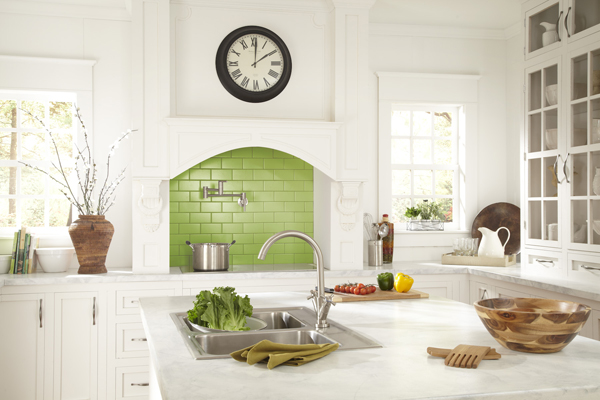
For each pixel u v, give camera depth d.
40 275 3.88
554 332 1.60
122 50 4.47
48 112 4.54
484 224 5.03
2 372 3.67
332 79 4.41
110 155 4.16
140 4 4.03
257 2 4.31
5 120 4.53
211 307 2.06
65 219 4.62
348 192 4.36
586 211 3.60
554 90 3.93
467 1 4.43
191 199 4.59
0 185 4.53
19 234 3.99
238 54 4.27
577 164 3.69
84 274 3.94
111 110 4.45
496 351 1.70
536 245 4.09
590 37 3.56
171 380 1.40
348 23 4.39
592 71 3.56
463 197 5.12
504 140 5.16
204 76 4.24
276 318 2.43
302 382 1.38
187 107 4.20
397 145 5.15
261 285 4.08
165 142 4.05
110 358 3.84
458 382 1.38
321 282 2.03
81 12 4.38
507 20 4.91
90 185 4.13
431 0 4.41
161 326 2.06
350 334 1.93
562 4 3.83
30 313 3.72
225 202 4.65
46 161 4.58
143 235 4.02
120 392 3.86
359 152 4.39
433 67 5.09
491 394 1.29
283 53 4.31
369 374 1.45
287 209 4.77
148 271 4.03
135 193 4.03
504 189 5.16
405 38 5.03
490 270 4.25
